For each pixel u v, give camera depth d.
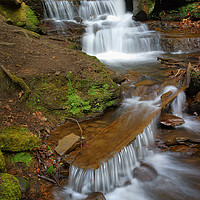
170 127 5.62
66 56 7.03
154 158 4.73
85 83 6.02
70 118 5.20
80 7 14.16
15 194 3.13
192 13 14.99
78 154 4.19
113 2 15.82
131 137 4.55
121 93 6.67
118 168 4.14
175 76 7.58
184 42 11.43
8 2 8.76
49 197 3.58
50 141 4.56
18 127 4.34
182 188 4.04
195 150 4.89
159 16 15.37
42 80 5.56
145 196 3.88
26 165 3.84
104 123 5.37
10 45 6.61
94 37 11.06
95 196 3.55
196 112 6.34
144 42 11.66
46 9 12.85
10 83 5.04
